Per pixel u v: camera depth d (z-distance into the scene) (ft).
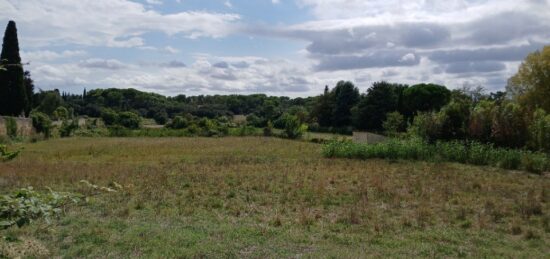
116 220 30.14
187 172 57.57
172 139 154.20
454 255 23.41
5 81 148.15
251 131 175.94
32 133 147.74
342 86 222.28
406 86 211.82
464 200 38.73
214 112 303.07
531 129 75.56
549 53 115.65
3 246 11.40
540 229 29.32
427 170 61.93
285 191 42.93
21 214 9.43
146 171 58.03
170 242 24.53
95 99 322.34
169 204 36.35
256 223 30.17
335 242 25.57
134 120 223.92
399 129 142.41
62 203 10.40
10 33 148.36
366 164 69.67
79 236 25.68
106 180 49.16
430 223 30.66
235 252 23.12
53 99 234.58
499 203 37.88
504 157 67.10
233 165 67.46
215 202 36.94
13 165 61.62
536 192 43.73
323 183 48.32
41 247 12.60
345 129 199.41
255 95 348.79
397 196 40.24
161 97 345.92
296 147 114.42
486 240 26.48
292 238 25.85
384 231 28.17
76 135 172.86
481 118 80.02
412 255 23.16
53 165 64.03
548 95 116.47
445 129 82.89
